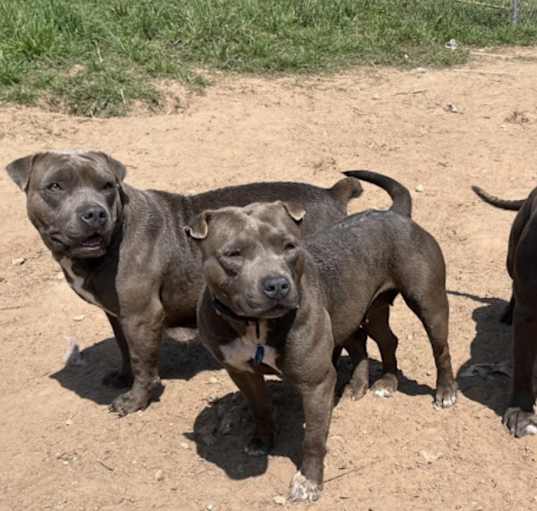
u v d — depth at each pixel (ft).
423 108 13.44
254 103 13.23
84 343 8.34
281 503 5.95
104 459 6.59
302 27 16.56
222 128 12.39
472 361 7.57
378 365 7.61
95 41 14.39
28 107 12.58
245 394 6.26
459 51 16.26
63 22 14.66
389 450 6.42
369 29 16.70
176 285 7.11
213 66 14.44
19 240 9.98
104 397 7.43
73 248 6.48
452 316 8.34
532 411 6.58
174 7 15.79
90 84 12.98
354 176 7.19
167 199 7.25
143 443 6.75
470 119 13.01
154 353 7.09
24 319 8.77
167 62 13.92
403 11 18.11
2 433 7.01
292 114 12.96
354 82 14.46
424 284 6.51
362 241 6.39
